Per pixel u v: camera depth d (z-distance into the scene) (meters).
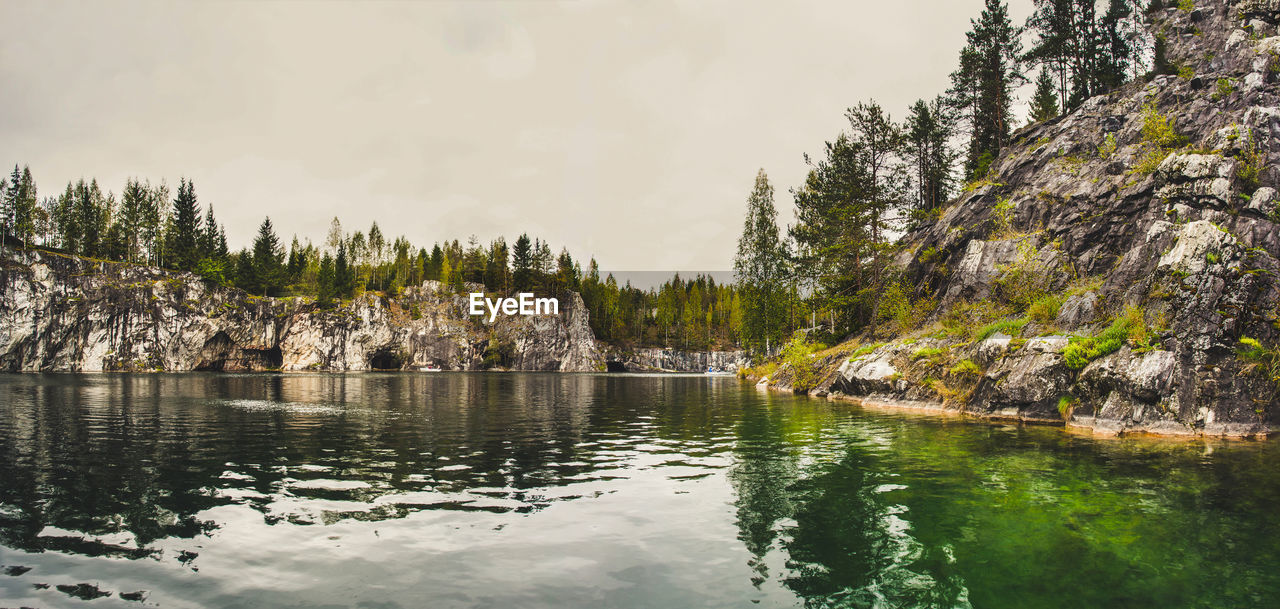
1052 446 15.54
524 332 133.88
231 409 26.61
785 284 58.56
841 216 41.03
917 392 27.27
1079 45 44.78
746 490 10.70
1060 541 7.80
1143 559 7.12
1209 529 8.23
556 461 13.63
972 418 22.39
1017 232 34.09
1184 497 10.00
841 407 27.66
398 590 6.17
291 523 8.55
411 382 61.06
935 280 38.72
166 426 20.02
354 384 53.88
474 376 87.00
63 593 5.98
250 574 6.58
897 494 10.34
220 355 111.19
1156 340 18.88
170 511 9.11
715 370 133.62
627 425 20.97
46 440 16.55
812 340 49.53
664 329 163.12
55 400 31.27
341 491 10.52
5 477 11.49
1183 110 31.58
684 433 18.66
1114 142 33.41
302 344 119.00
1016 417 21.81
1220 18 35.84
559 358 136.50
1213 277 18.91
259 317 115.06
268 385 49.91
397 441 16.83
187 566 6.81
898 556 7.28
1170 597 6.02
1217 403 17.55
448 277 141.38
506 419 23.08
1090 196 31.61
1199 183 23.33
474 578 6.52
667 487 10.93
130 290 102.62
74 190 120.25
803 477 11.80
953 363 26.72
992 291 32.31
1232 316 18.25
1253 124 24.36
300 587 6.23
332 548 7.49
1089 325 22.75
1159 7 42.59
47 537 7.78
